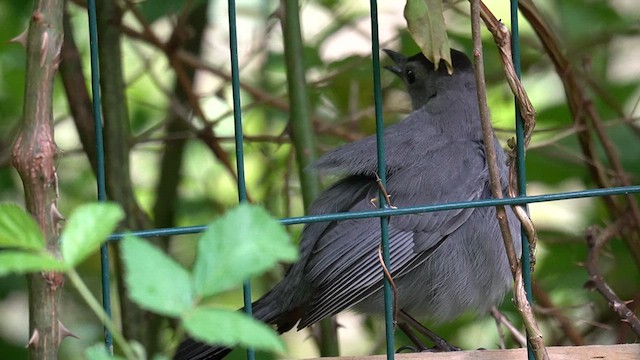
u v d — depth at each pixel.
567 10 11.40
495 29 6.22
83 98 10.35
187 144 11.81
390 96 12.12
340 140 11.94
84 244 3.54
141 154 13.12
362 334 12.76
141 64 12.59
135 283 3.49
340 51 12.88
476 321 10.84
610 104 10.65
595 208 11.05
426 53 6.37
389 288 6.25
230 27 5.86
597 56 11.66
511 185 6.36
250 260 3.59
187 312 3.48
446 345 9.34
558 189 11.06
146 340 9.54
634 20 11.39
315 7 12.12
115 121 9.90
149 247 3.58
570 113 10.62
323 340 9.74
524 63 11.66
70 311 11.50
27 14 10.84
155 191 11.70
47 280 5.57
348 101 11.88
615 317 10.33
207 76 13.11
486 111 6.30
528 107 6.20
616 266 10.74
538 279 10.71
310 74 12.20
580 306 9.91
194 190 12.27
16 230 3.48
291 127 9.91
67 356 11.29
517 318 10.42
